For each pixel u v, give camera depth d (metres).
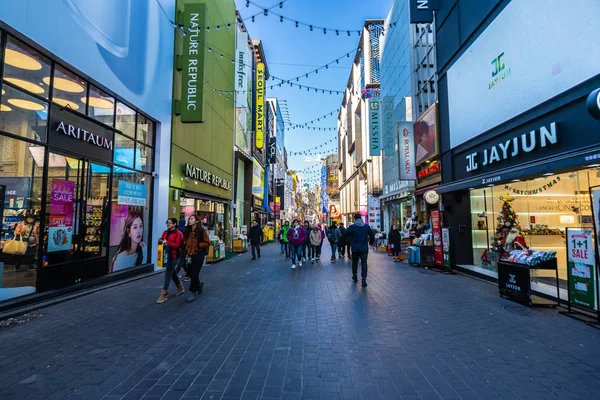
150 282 8.88
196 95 12.23
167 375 3.45
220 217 19.38
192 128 14.19
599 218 5.21
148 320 5.38
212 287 8.13
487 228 10.16
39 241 6.54
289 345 4.28
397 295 7.16
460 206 10.89
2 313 5.48
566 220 7.30
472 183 8.88
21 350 4.11
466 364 3.71
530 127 7.42
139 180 10.42
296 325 5.11
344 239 14.55
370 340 4.46
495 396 3.03
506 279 6.80
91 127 8.09
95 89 8.27
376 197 31.50
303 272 10.65
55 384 3.25
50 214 6.82
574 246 5.68
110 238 8.88
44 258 6.64
